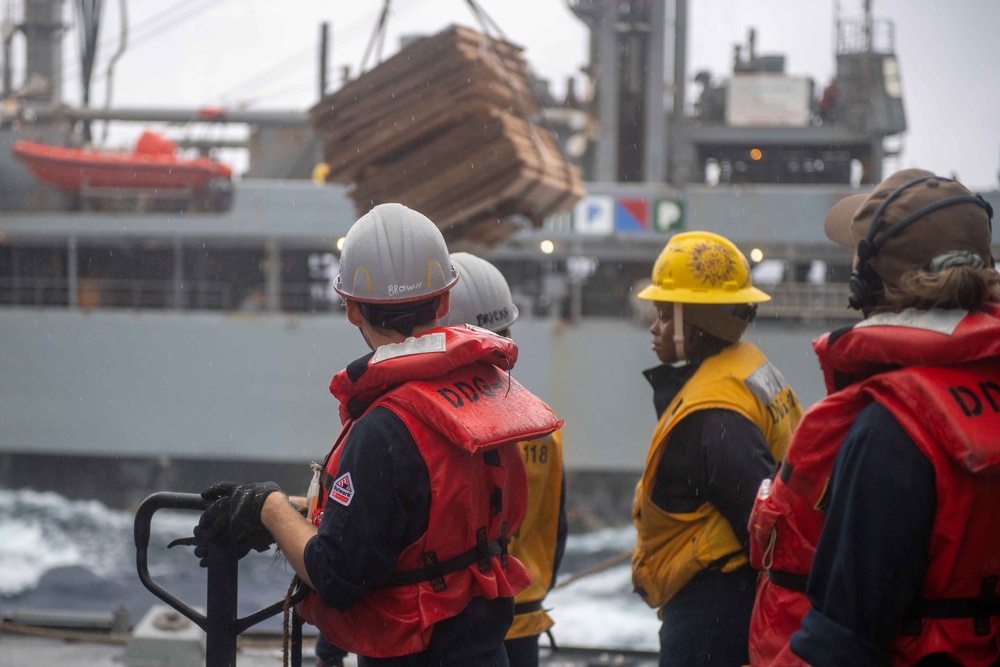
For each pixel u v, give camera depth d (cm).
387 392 205
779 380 310
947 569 170
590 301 2173
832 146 2223
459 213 554
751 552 211
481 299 314
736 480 275
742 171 2348
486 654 211
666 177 2184
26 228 2030
